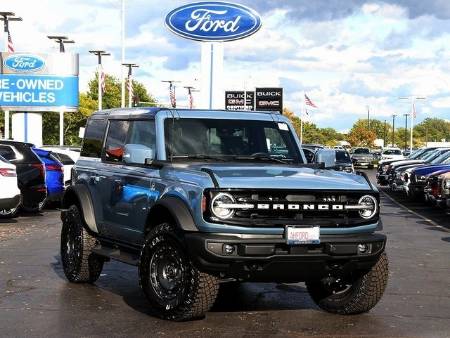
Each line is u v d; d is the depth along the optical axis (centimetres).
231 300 788
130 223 766
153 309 697
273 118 809
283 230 632
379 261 692
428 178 1961
